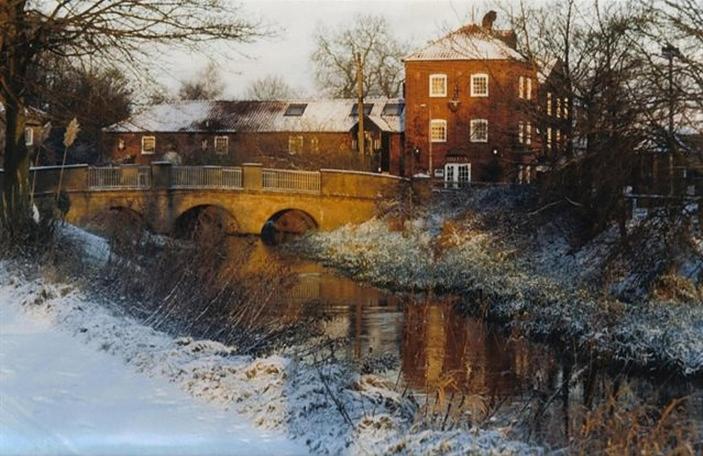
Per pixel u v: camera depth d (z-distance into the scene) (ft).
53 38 66.90
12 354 33.60
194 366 30.89
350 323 66.49
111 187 135.85
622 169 67.26
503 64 127.54
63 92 71.82
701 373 49.44
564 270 81.00
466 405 35.06
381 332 62.23
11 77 68.85
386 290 88.38
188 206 143.13
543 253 91.50
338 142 217.36
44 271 49.88
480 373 46.98
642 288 66.54
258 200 145.89
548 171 92.22
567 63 92.84
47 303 42.60
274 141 215.10
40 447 22.12
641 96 62.18
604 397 40.22
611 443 24.90
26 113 72.95
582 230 87.81
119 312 43.29
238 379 29.55
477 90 185.98
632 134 64.03
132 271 51.55
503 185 124.67
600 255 76.64
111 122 75.00
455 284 85.51
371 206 144.77
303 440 24.18
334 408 27.02
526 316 63.98
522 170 119.55
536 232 96.58
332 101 227.61
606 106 65.62
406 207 132.57
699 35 58.70
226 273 51.49
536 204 98.32
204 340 37.63
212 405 27.58
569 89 88.28
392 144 212.84
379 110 221.25
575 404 36.32
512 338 58.29
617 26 66.23
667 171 64.85
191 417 26.14
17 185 71.26
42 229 58.85
